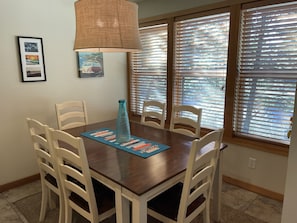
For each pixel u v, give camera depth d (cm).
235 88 264
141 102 387
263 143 251
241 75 260
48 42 290
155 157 173
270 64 237
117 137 207
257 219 213
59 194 189
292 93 226
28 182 289
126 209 145
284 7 220
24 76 273
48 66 294
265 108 247
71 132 237
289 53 223
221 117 288
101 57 351
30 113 285
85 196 157
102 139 214
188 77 314
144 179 139
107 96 370
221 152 196
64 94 315
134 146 196
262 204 237
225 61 272
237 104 268
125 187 131
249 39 248
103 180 152
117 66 377
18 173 281
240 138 269
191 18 293
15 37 262
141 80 379
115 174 145
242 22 249
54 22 293
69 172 163
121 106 203
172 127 258
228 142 276
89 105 347
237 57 257
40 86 290
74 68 321
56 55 300
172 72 326
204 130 303
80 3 169
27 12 268
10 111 268
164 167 155
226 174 284
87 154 178
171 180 147
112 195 176
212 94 292
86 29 168
